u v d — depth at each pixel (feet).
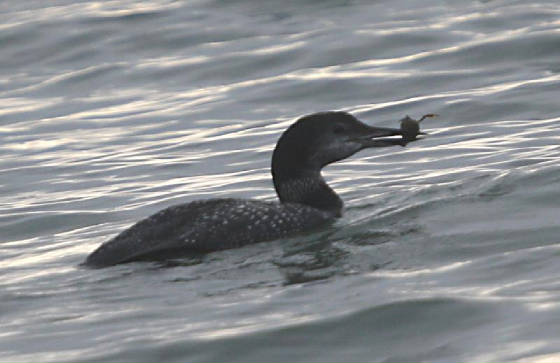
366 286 67.31
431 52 159.02
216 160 122.01
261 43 172.65
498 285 64.44
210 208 81.92
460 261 71.31
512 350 54.34
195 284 71.41
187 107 148.05
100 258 78.43
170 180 114.83
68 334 62.80
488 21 171.32
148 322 63.82
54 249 88.58
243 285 70.44
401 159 114.11
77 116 149.38
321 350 57.21
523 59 151.43
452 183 94.63
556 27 161.89
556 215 79.97
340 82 149.89
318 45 168.14
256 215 82.23
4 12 204.13
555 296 60.80
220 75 161.38
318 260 75.31
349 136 90.43
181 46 176.14
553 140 113.60
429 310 60.80
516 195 86.99
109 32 184.75
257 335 59.41
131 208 104.06
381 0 191.93
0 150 135.85
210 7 193.88
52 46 181.37
